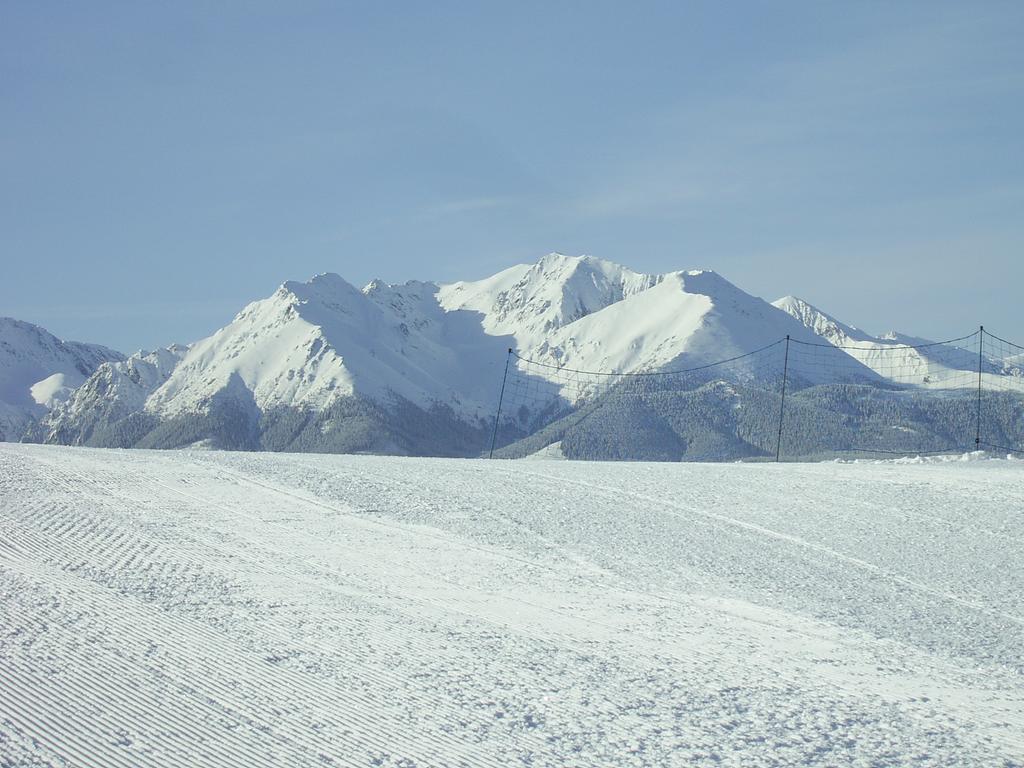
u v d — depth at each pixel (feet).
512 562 102.27
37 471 136.77
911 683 68.28
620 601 88.28
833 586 97.81
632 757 50.78
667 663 68.85
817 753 53.31
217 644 64.95
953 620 87.45
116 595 75.72
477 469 164.66
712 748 52.85
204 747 48.19
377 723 52.85
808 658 73.00
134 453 172.55
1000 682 70.59
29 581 77.61
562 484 150.00
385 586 88.38
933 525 124.26
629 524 123.13
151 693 55.01
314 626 71.51
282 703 54.85
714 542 114.93
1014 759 54.24
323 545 105.19
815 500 138.82
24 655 59.72
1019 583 100.89
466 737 51.75
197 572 86.79
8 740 47.39
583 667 66.13
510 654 68.08
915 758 53.57
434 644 69.21
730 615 85.35
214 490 133.39
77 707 52.13
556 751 50.78
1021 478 151.53
